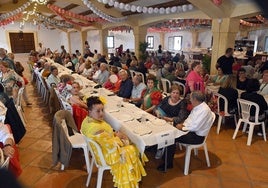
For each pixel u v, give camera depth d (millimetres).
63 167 2697
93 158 2223
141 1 6137
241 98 3414
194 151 3027
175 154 3057
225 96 3559
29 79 8641
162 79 5129
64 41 16750
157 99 3318
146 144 2172
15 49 15031
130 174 2100
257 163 2832
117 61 8281
